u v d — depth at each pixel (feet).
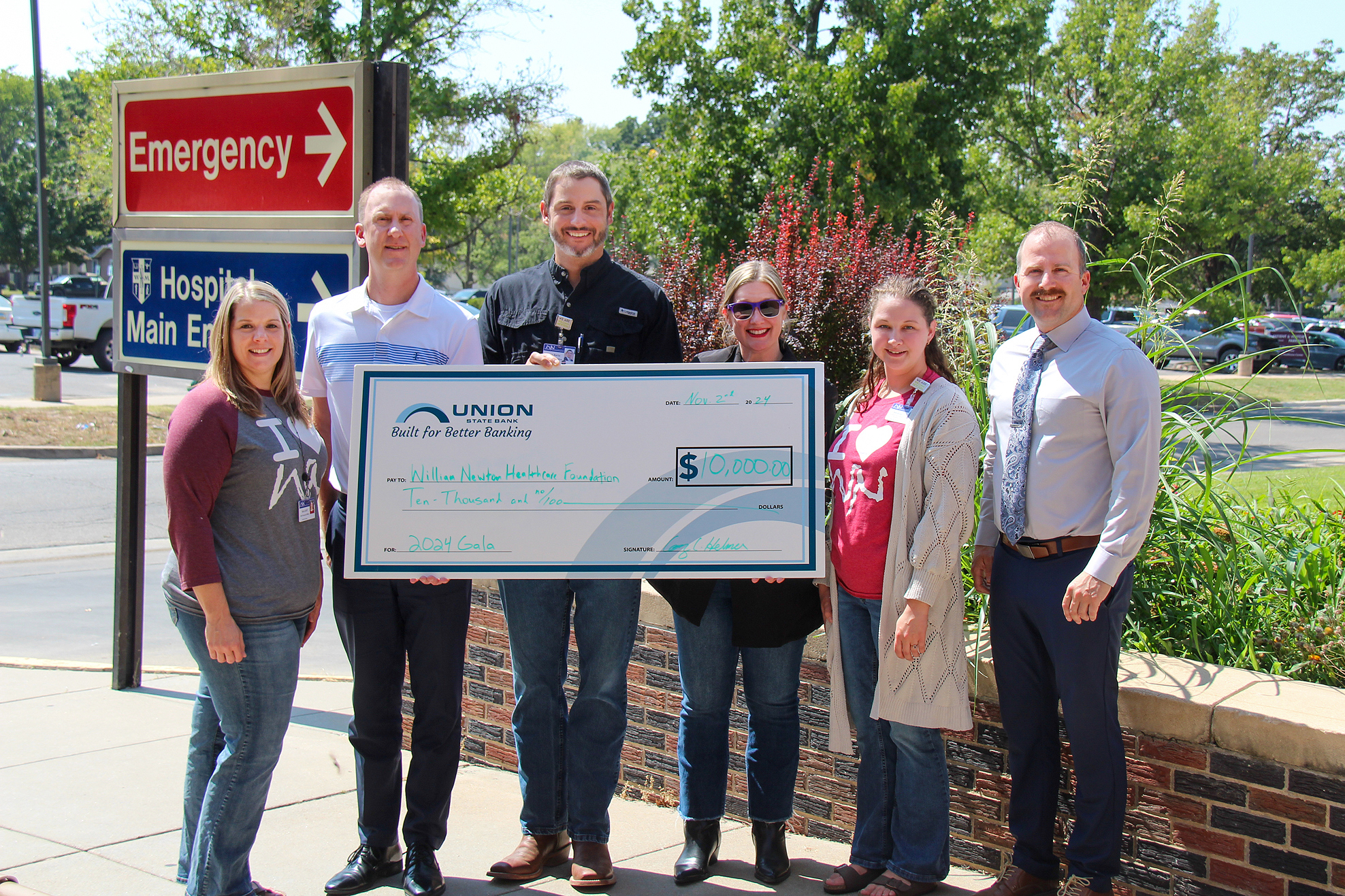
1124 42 72.02
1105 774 9.62
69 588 26.89
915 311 10.25
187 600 9.63
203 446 9.16
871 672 10.59
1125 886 10.23
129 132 16.03
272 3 64.54
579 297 11.12
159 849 11.68
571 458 10.63
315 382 11.32
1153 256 14.80
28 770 14.08
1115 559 9.21
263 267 14.75
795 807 12.48
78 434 51.96
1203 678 10.36
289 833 12.27
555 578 10.78
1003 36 57.06
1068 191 18.56
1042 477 9.87
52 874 11.00
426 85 66.39
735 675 11.64
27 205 186.80
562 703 11.37
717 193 56.90
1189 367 14.39
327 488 11.43
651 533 10.55
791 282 18.15
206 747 10.61
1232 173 74.43
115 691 17.92
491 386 10.71
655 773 13.62
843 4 58.65
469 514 10.63
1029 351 10.31
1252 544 12.34
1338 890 9.01
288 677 9.82
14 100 204.95
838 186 53.26
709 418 10.56
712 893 10.83
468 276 203.62
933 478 9.89
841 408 13.43
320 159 14.07
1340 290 124.77
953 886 10.84
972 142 62.49
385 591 10.80
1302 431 56.13
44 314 62.34
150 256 16.05
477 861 11.62
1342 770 8.98
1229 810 9.59
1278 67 119.65
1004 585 10.19
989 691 11.10
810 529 10.43
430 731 10.80
